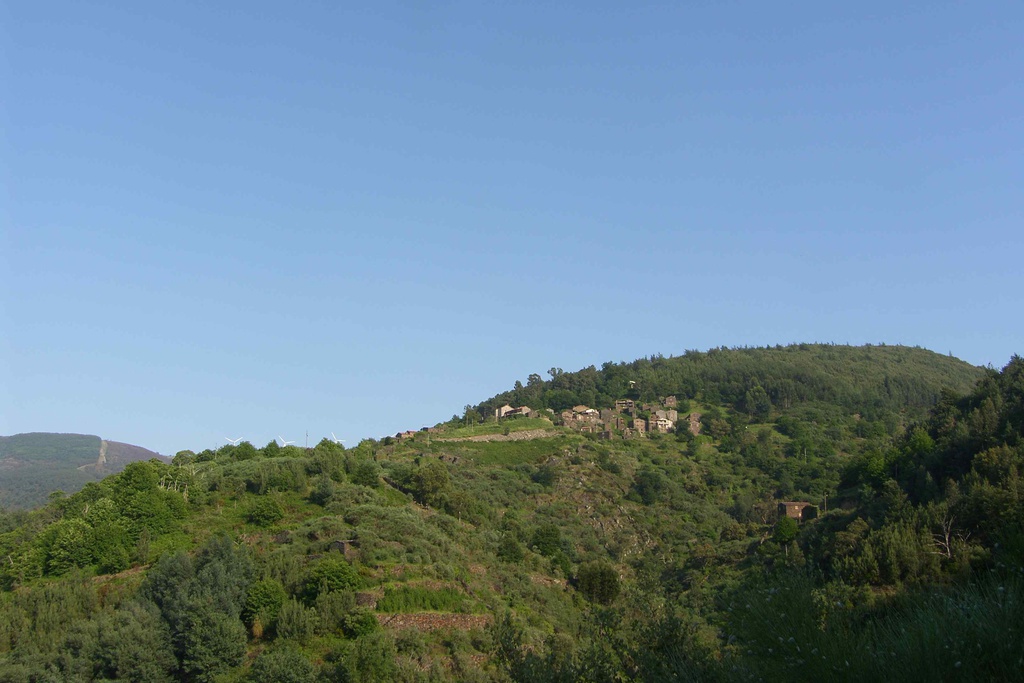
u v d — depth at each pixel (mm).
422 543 65750
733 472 128250
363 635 50406
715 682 17516
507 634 22016
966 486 48156
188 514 69938
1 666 46125
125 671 47625
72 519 65062
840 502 73562
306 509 72562
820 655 15359
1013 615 14305
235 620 52000
